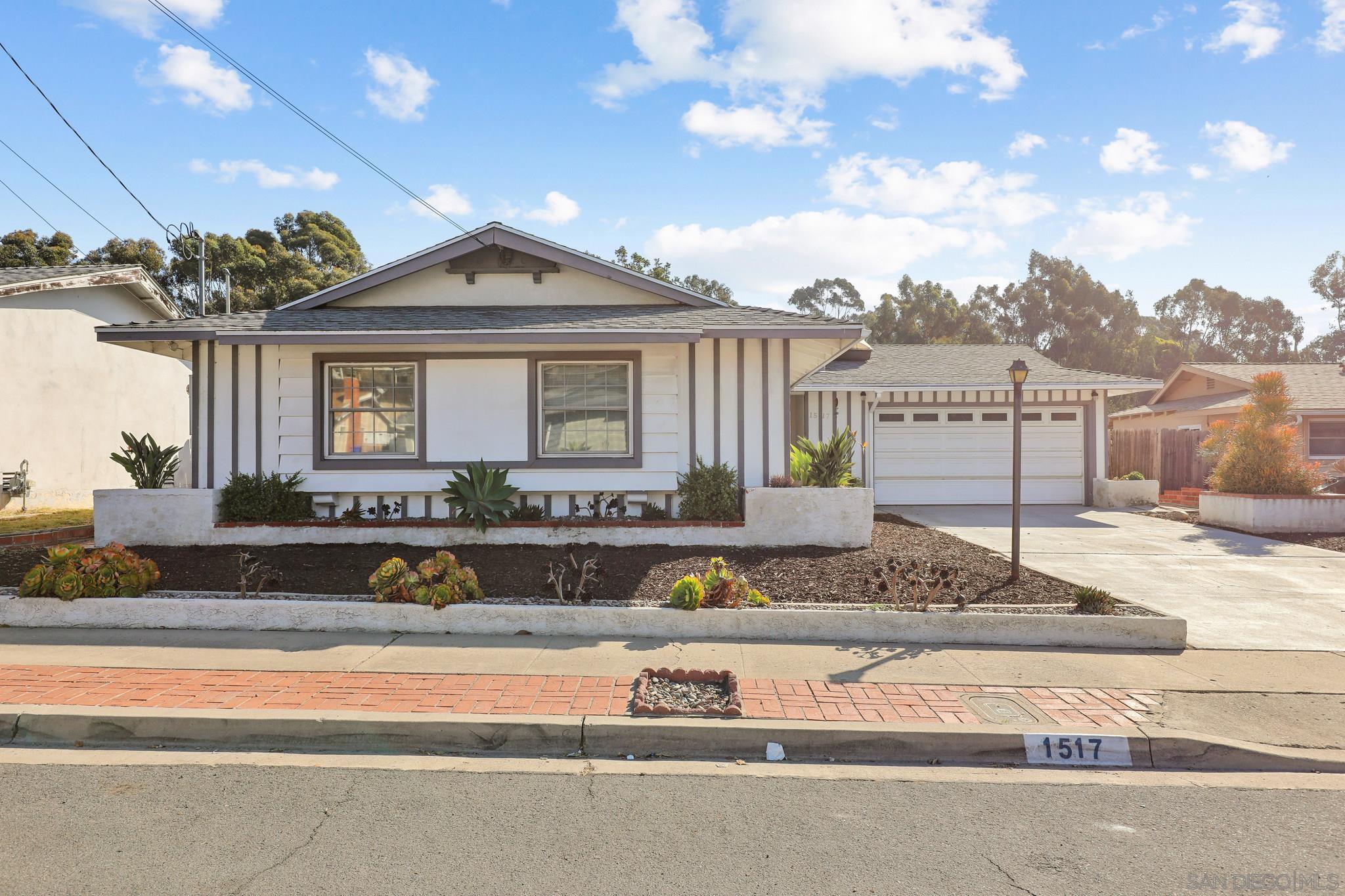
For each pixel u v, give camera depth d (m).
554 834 3.75
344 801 4.09
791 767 4.63
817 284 71.62
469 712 5.04
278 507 10.10
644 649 6.58
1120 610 7.45
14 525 11.71
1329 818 4.02
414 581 7.25
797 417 17.19
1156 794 4.29
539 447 10.59
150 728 4.92
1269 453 13.81
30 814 3.92
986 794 4.28
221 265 33.84
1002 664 6.24
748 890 3.27
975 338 55.81
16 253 31.45
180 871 3.38
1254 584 9.26
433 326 10.24
